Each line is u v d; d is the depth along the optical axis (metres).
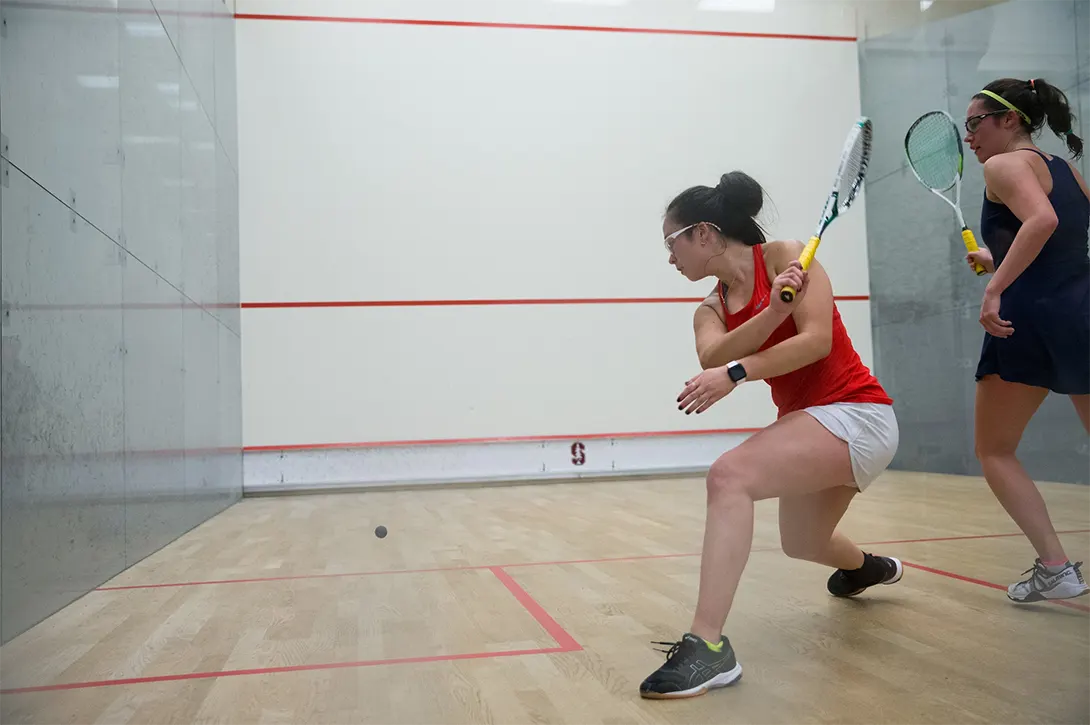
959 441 6.30
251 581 2.99
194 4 5.08
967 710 1.46
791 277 1.63
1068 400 4.83
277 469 6.68
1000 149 2.16
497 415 7.01
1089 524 3.59
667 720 1.46
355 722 1.51
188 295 4.68
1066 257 2.01
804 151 7.59
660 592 2.58
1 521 2.15
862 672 1.69
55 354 2.59
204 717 1.57
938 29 6.48
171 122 4.36
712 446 7.33
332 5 6.91
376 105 6.95
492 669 1.81
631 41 7.36
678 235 1.83
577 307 7.17
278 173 6.79
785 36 7.59
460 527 4.29
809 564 2.88
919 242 6.76
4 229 2.21
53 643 2.17
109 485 3.13
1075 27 4.98
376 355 6.86
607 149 7.29
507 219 7.10
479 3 7.13
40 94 2.51
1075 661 1.73
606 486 6.53
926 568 2.76
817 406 1.81
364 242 6.88
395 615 2.38
